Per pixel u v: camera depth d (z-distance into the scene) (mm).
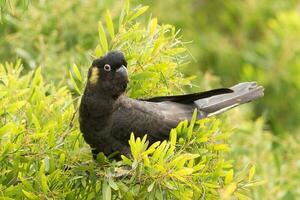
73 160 10547
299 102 20906
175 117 11617
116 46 11602
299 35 20906
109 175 10273
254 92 12516
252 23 22125
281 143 15695
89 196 10633
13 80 11266
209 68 20766
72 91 13820
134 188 10219
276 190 14367
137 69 11469
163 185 10062
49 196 10188
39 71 11555
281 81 20938
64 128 11125
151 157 10102
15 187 10188
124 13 11773
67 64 15156
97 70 11188
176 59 11570
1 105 10586
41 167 10117
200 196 10383
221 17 22609
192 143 10758
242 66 21469
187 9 21266
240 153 14570
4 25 15922
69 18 16219
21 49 15781
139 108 11414
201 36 21734
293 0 22281
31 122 10555
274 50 21094
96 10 16203
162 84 11711
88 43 16203
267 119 20766
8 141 10422
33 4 16156
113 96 11211
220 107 12219
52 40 15688
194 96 11852
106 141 11305
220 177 10641
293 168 15102
